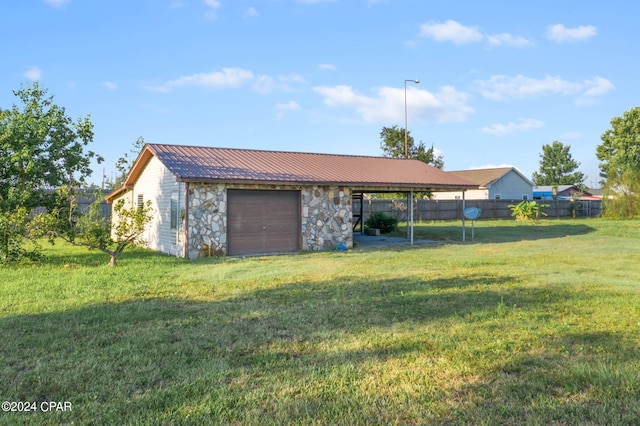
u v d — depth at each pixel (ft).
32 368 14.53
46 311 21.84
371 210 96.89
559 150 261.24
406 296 25.30
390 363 14.85
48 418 11.15
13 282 29.58
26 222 39.52
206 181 43.60
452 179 62.75
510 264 38.93
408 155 136.46
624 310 21.86
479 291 26.76
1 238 37.52
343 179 52.16
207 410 11.46
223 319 20.51
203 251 44.93
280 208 50.11
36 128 44.88
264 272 34.42
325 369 14.30
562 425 10.80
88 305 23.20
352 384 13.14
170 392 12.57
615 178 114.52
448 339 17.25
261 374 13.94
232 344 16.92
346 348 16.35
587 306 22.72
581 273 33.73
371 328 18.95
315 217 51.72
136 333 18.28
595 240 62.03
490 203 114.83
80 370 14.26
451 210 108.68
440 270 35.45
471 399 12.15
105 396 12.43
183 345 16.74
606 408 11.60
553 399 12.09
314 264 39.09
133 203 62.18
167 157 48.70
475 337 17.58
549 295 25.44
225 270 35.47
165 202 50.70
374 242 60.64
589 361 14.90
